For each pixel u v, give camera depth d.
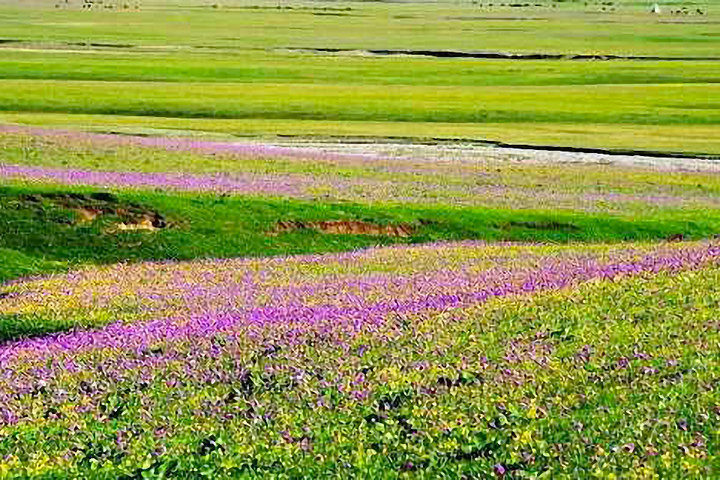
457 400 24.75
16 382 31.52
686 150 127.25
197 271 55.56
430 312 34.81
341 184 89.94
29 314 44.00
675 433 20.92
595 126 152.62
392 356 29.28
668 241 68.44
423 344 30.41
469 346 29.48
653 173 106.81
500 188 93.88
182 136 130.00
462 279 42.66
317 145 126.75
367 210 79.31
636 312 31.80
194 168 93.12
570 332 30.00
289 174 93.94
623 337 28.80
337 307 37.50
